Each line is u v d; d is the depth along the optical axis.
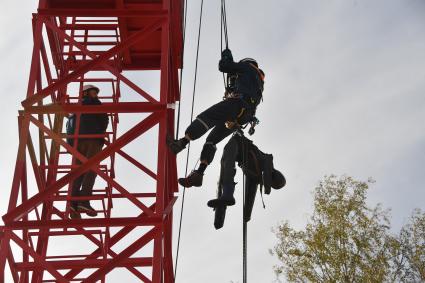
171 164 15.73
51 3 15.52
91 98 16.77
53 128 16.36
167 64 14.28
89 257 15.66
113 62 17.16
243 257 11.53
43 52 15.52
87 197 15.05
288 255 31.56
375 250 31.19
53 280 15.09
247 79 12.43
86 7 15.64
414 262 30.83
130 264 14.43
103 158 13.16
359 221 31.48
